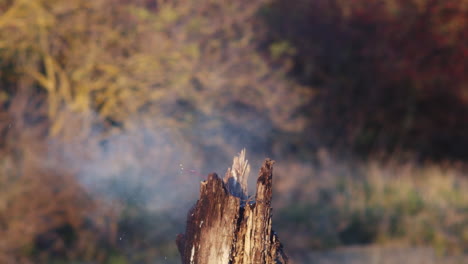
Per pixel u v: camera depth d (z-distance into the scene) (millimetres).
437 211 19953
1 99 17156
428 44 32188
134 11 20500
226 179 5602
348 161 26766
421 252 17125
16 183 14766
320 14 29062
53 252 14852
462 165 33031
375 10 30766
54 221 15031
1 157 15359
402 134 32531
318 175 22703
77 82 19312
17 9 19109
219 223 5324
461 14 31438
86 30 19891
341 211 19172
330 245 17391
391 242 17969
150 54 20578
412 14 31297
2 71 18688
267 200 5402
